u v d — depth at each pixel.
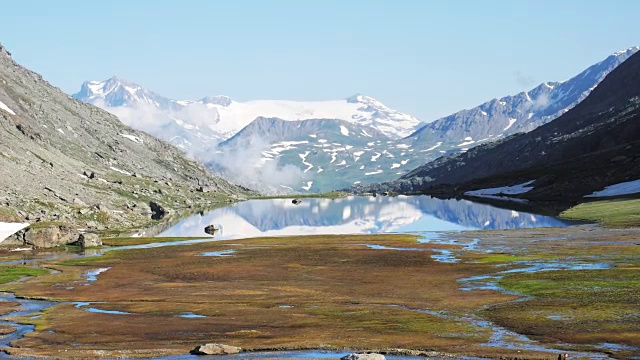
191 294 99.12
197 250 158.75
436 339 66.62
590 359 57.31
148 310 87.00
